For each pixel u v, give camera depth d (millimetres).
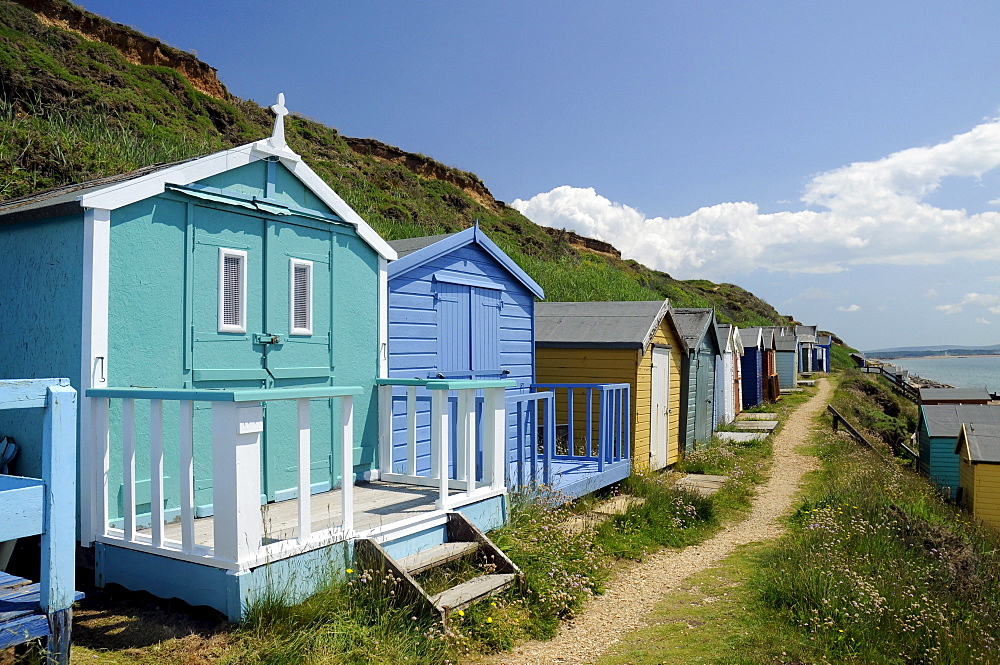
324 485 7188
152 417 4996
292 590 4824
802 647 5426
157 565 4957
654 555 8242
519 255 31562
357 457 7594
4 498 3535
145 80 31219
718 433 20234
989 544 10812
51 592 3697
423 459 8578
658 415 13906
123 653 4305
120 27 35031
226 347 6266
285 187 6891
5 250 5934
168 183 5738
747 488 13086
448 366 9266
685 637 5637
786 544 8430
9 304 5863
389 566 5207
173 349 5832
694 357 16531
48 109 21156
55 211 5328
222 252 6230
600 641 5547
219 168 6164
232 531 4559
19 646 3877
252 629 4508
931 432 17531
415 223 30922
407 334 8508
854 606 6109
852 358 75000
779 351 42781
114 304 5395
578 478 9484
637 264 71375
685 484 12844
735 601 6590
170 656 4242
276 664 4176
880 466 16016
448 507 6406
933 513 12320
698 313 16953
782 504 12070
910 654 5520
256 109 40250
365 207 27297
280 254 6793
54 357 5488
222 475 4621
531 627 5566
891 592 6578
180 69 37062
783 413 28328
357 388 5410
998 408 18078
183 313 5918
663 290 57219
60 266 5473
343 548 5273
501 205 58875
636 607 6438
